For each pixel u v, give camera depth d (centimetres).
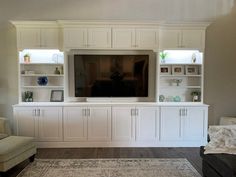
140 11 568
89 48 531
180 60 577
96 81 565
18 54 538
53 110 523
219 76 582
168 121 530
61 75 551
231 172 282
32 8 562
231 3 576
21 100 554
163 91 579
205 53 580
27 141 420
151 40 532
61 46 535
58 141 526
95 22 520
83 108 523
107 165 423
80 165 423
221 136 352
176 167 414
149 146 531
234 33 579
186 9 572
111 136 527
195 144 536
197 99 569
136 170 401
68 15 565
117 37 530
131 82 568
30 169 406
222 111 583
